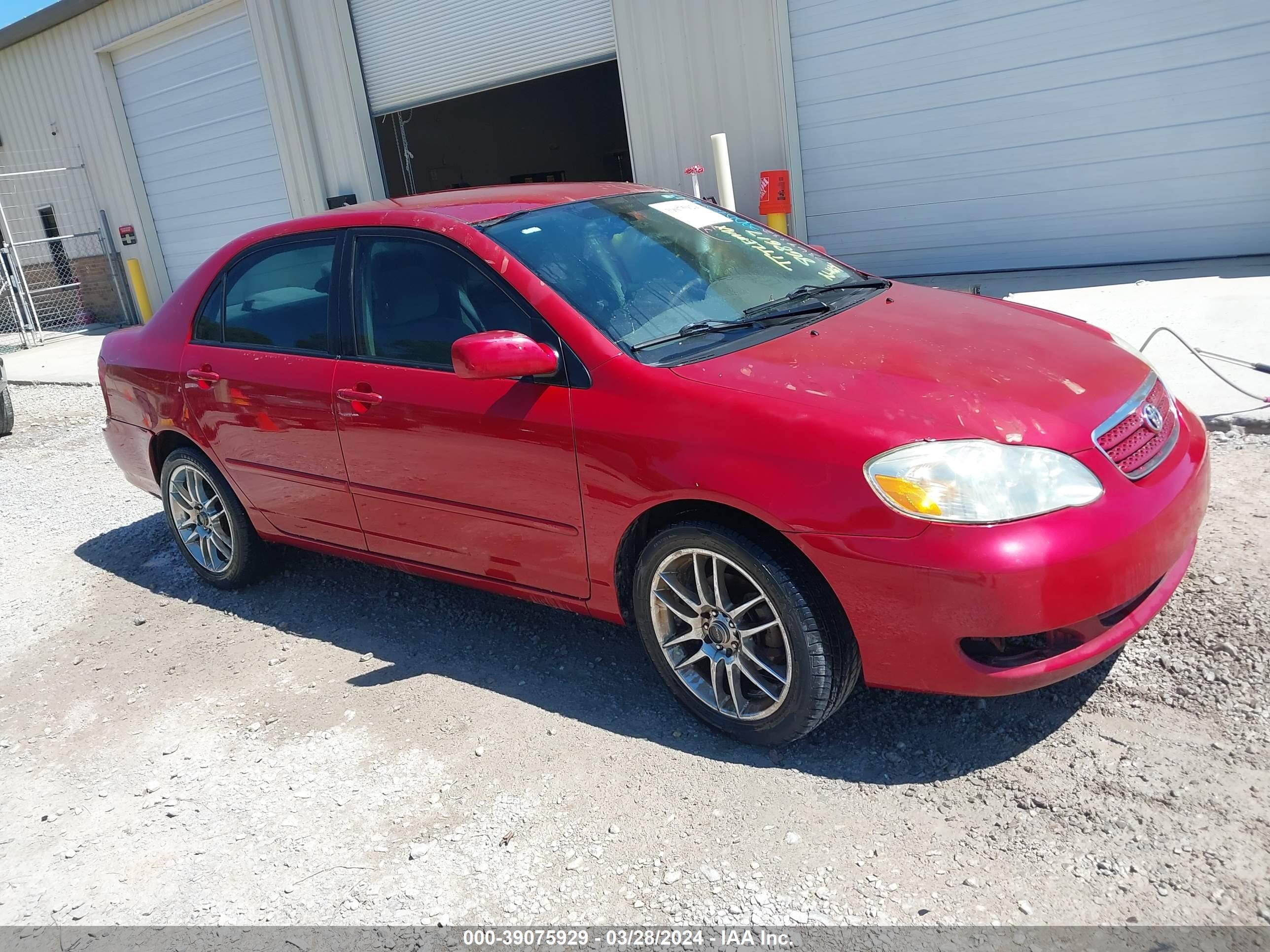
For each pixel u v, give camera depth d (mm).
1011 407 2641
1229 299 6586
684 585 3012
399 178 15914
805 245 4078
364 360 3660
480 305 3336
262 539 4516
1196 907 2141
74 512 6379
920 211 9266
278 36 13102
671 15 9844
